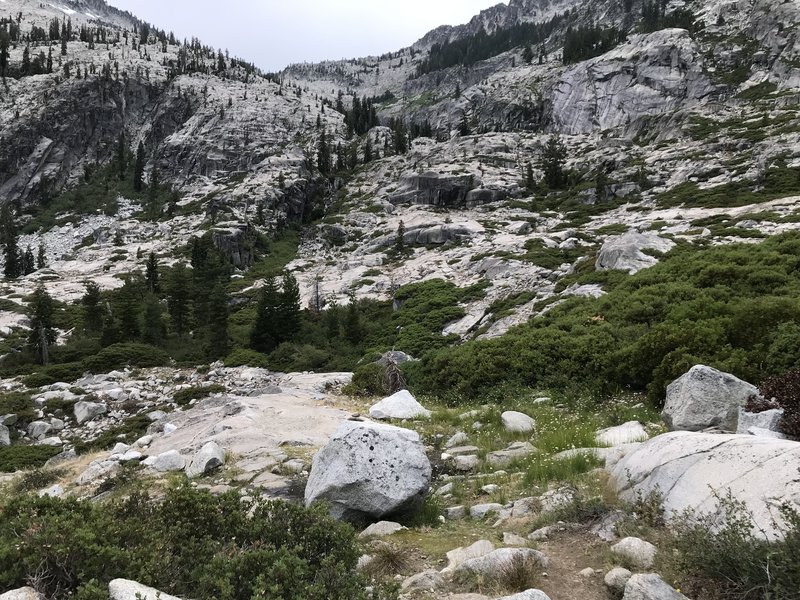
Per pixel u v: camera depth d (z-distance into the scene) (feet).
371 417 48.32
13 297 189.26
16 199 377.50
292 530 16.12
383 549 19.12
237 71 589.73
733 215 132.98
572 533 19.08
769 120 247.09
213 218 280.51
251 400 59.52
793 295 50.37
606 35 500.33
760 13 370.73
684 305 52.08
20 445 73.61
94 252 270.26
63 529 12.50
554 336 58.70
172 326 159.22
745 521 14.56
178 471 36.73
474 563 16.69
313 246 261.24
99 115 442.91
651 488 19.58
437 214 262.06
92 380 109.70
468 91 567.59
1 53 483.51
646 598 13.03
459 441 37.96
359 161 400.88
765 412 25.59
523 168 312.50
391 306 151.94
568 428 35.37
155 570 12.81
